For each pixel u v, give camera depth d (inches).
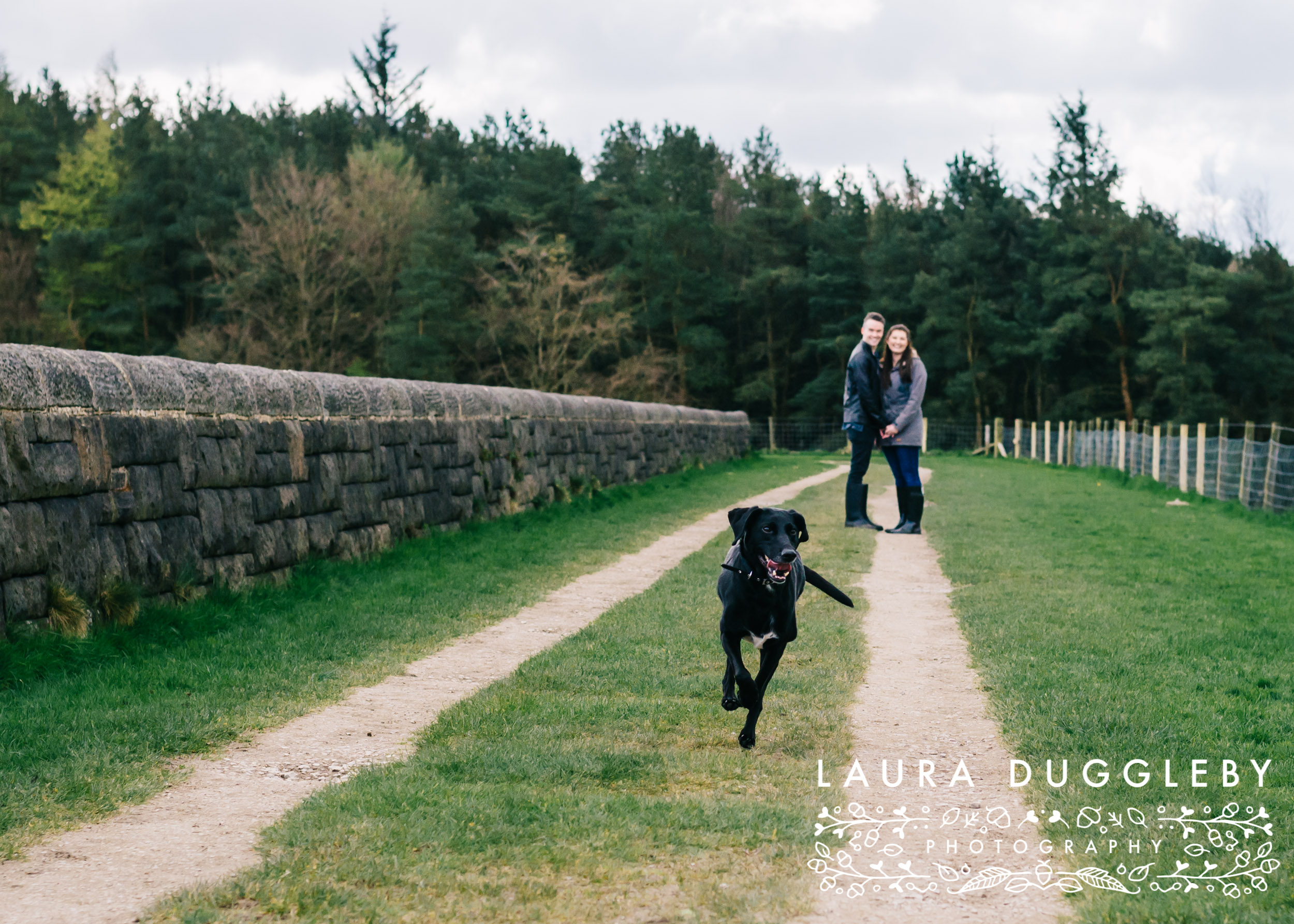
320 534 389.7
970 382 2079.2
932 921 128.7
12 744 196.2
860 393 543.5
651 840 152.2
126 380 296.4
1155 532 534.6
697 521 606.2
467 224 2039.9
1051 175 2325.3
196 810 168.9
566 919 127.9
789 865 144.9
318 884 136.2
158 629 283.6
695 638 297.0
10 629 247.1
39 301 2139.5
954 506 681.6
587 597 370.6
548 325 1877.5
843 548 474.9
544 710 224.7
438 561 423.2
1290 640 288.0
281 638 291.4
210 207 2091.5
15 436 251.8
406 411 467.5
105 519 282.2
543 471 631.2
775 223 2409.0
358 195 1915.6
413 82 2876.5
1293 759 189.6
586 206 2354.8
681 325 2222.0
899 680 254.4
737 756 195.8
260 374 365.4
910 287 2249.0
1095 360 2130.9
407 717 224.7
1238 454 733.3
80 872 143.0
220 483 335.3
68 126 2741.1
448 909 130.3
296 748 202.7
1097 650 277.6
